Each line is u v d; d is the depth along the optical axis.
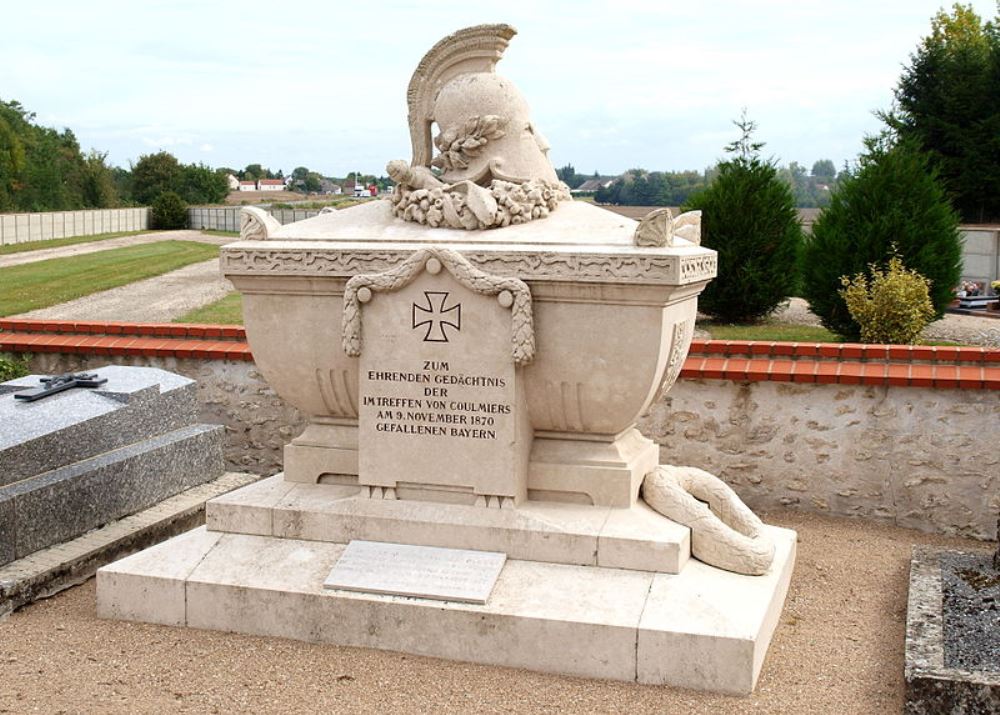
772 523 7.70
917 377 7.45
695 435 8.06
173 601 5.59
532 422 5.73
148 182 77.44
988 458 7.43
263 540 5.83
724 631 4.87
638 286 5.23
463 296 5.47
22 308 23.14
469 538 5.54
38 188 64.25
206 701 4.78
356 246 5.71
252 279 5.89
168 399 7.72
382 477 5.75
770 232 17.97
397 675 5.03
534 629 5.05
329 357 5.90
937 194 16.47
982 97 31.11
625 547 5.34
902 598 6.28
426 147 6.34
